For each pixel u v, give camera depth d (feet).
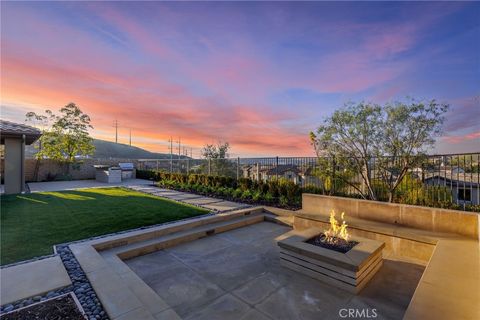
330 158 23.94
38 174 54.03
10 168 32.27
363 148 23.30
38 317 6.72
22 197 28.86
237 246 15.05
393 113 21.61
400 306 8.47
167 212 21.09
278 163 28.35
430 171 18.52
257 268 11.73
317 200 18.85
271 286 9.93
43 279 8.94
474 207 15.34
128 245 13.87
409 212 14.52
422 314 6.10
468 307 6.38
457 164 16.57
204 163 41.01
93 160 63.46
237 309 8.33
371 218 16.10
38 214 20.02
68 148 60.39
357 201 16.75
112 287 8.36
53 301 7.55
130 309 7.07
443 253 10.36
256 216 21.48
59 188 39.27
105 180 51.96
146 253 13.80
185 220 18.21
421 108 20.75
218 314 8.04
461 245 11.31
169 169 55.88
